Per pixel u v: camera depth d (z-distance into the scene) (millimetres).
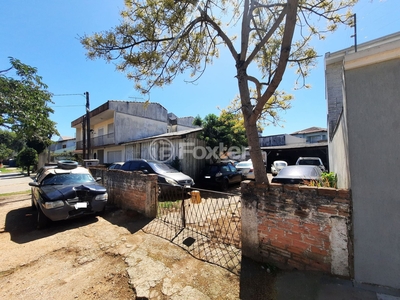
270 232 2605
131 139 15875
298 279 2223
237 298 2082
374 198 1973
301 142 24688
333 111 8062
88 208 4605
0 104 6957
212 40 4961
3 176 19531
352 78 2129
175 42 4461
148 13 3773
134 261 2869
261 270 2520
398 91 1902
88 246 3387
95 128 20844
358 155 2064
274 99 7461
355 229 2047
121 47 4102
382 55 1938
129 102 15883
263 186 2680
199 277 2465
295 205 2400
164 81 4773
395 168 1898
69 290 2322
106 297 2188
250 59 3592
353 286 1997
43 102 8461
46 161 23406
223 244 3270
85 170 5754
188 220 4586
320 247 2215
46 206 4055
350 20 3963
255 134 3473
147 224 4320
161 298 2123
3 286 2408
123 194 5703
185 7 3844
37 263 2896
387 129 1940
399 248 1868
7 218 5016
